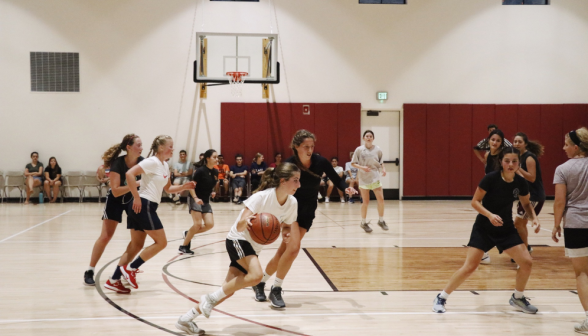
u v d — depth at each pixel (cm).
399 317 393
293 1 1370
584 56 1416
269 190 357
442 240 762
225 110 1367
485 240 399
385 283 505
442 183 1415
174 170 1295
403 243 734
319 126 1389
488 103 1411
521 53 1409
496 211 399
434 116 1403
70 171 1338
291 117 1384
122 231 833
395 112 1416
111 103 1342
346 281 512
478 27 1401
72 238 761
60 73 1329
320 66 1385
